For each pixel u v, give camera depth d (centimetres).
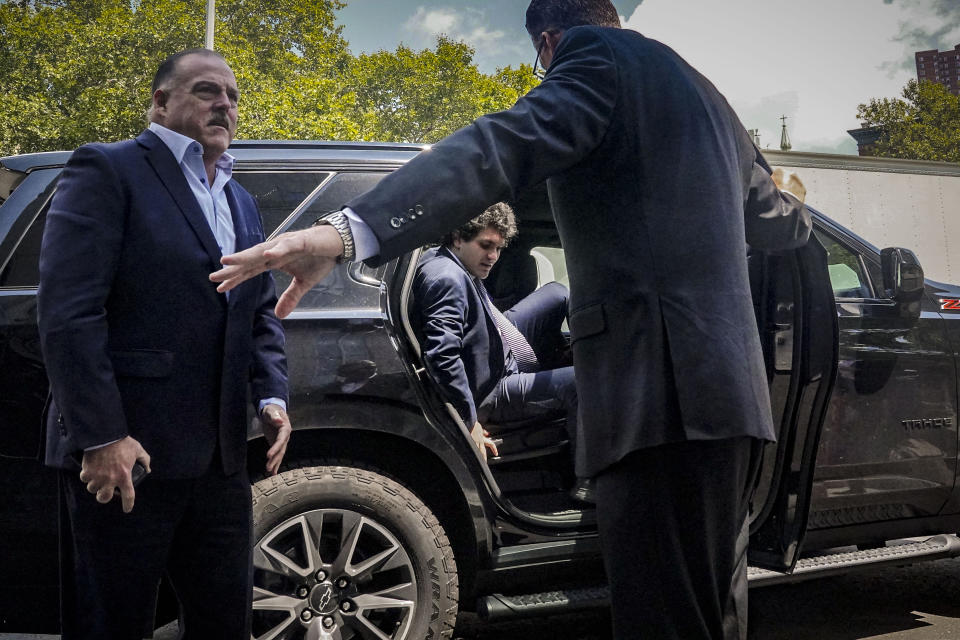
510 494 302
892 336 308
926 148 5291
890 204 1188
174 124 174
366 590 255
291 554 245
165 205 165
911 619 333
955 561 415
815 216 325
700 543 147
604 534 153
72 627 164
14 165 253
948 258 1220
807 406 228
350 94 3750
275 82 4894
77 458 157
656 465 146
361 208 135
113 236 158
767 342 235
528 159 143
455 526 266
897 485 306
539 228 372
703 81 162
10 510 223
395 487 247
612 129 149
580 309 154
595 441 152
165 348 162
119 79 3875
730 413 142
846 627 324
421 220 136
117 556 160
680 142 150
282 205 261
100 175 160
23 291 232
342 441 250
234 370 171
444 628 249
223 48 4044
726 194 151
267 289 194
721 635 151
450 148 140
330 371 241
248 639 179
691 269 146
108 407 151
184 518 171
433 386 253
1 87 3969
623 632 150
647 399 144
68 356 150
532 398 306
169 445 161
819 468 291
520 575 265
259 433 235
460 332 279
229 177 187
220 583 173
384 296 253
